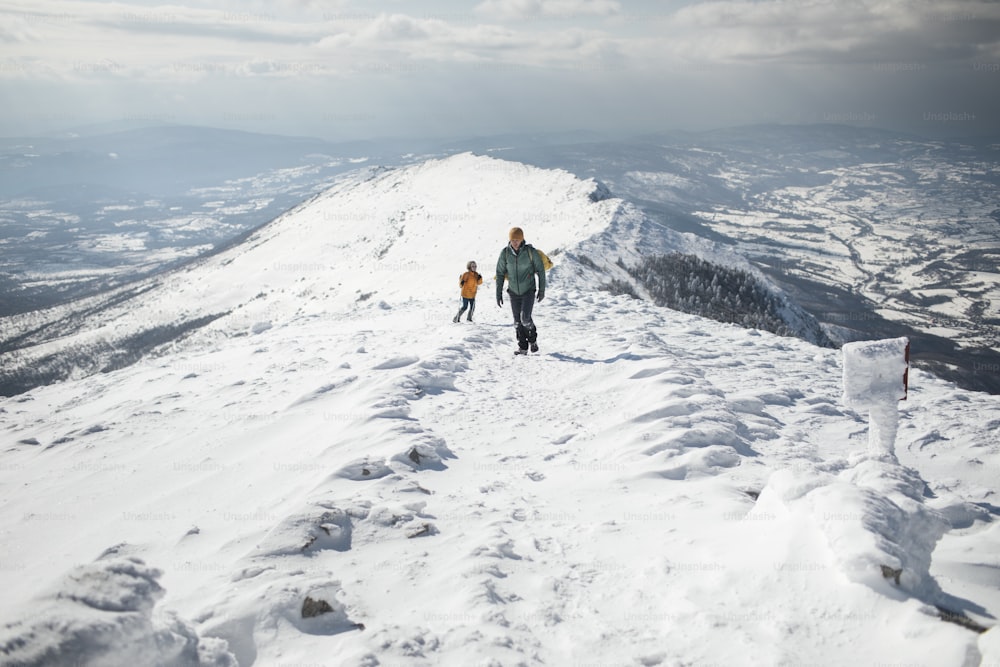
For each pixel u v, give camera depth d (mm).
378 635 3176
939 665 2637
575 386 9148
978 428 7090
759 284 59312
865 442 6887
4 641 2260
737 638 3045
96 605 2627
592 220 62875
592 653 3127
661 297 42531
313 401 8938
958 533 4523
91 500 6473
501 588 3750
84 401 12031
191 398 10289
